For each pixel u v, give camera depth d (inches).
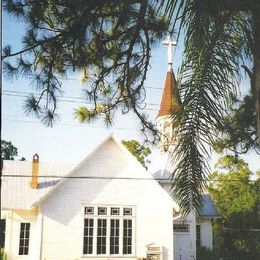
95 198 1016.2
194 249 1200.8
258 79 231.1
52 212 985.5
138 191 1043.3
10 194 1037.2
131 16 323.9
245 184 1643.7
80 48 327.6
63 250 973.2
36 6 306.3
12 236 1015.6
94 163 1035.3
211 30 245.4
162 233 1030.4
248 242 1434.5
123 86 366.9
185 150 272.2
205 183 275.4
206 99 260.1
